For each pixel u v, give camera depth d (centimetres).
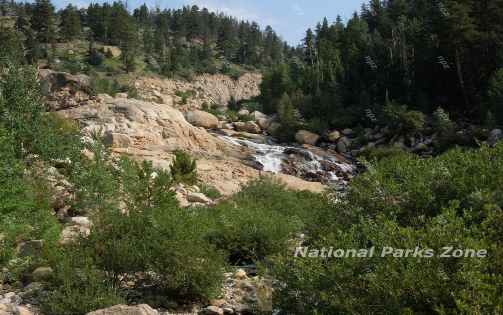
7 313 607
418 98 4350
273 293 555
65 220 1057
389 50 5188
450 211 543
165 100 8712
